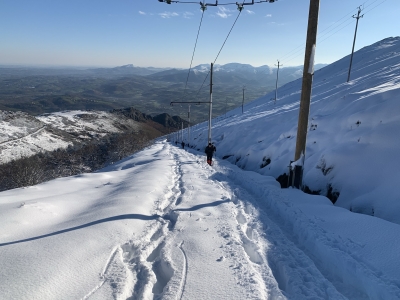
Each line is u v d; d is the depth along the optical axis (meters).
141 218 5.45
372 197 6.27
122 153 54.19
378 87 13.56
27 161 43.72
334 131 10.42
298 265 3.90
